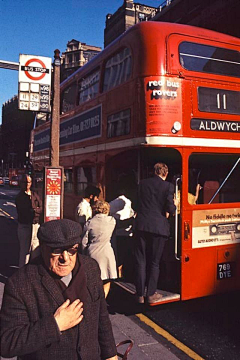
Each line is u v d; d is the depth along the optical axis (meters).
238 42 5.49
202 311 5.47
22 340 1.66
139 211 4.98
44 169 5.98
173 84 4.85
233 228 5.45
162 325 4.91
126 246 5.98
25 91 6.71
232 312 5.42
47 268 1.88
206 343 4.36
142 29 5.02
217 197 5.76
